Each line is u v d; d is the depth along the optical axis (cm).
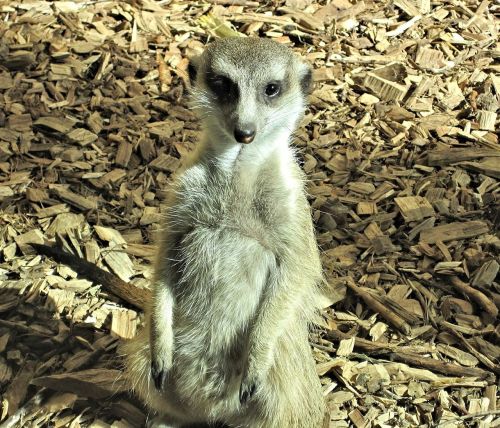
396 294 121
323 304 120
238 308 108
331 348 118
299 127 137
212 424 112
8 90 139
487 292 121
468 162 133
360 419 112
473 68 145
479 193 130
